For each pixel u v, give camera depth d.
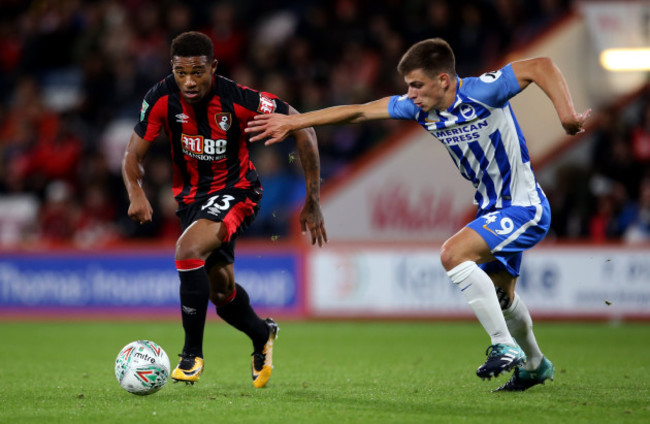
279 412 15.15
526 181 17.02
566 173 42.41
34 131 53.34
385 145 42.66
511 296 17.48
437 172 42.41
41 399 17.09
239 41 52.72
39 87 59.59
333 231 43.09
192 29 54.66
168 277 41.97
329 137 46.81
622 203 42.09
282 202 44.66
